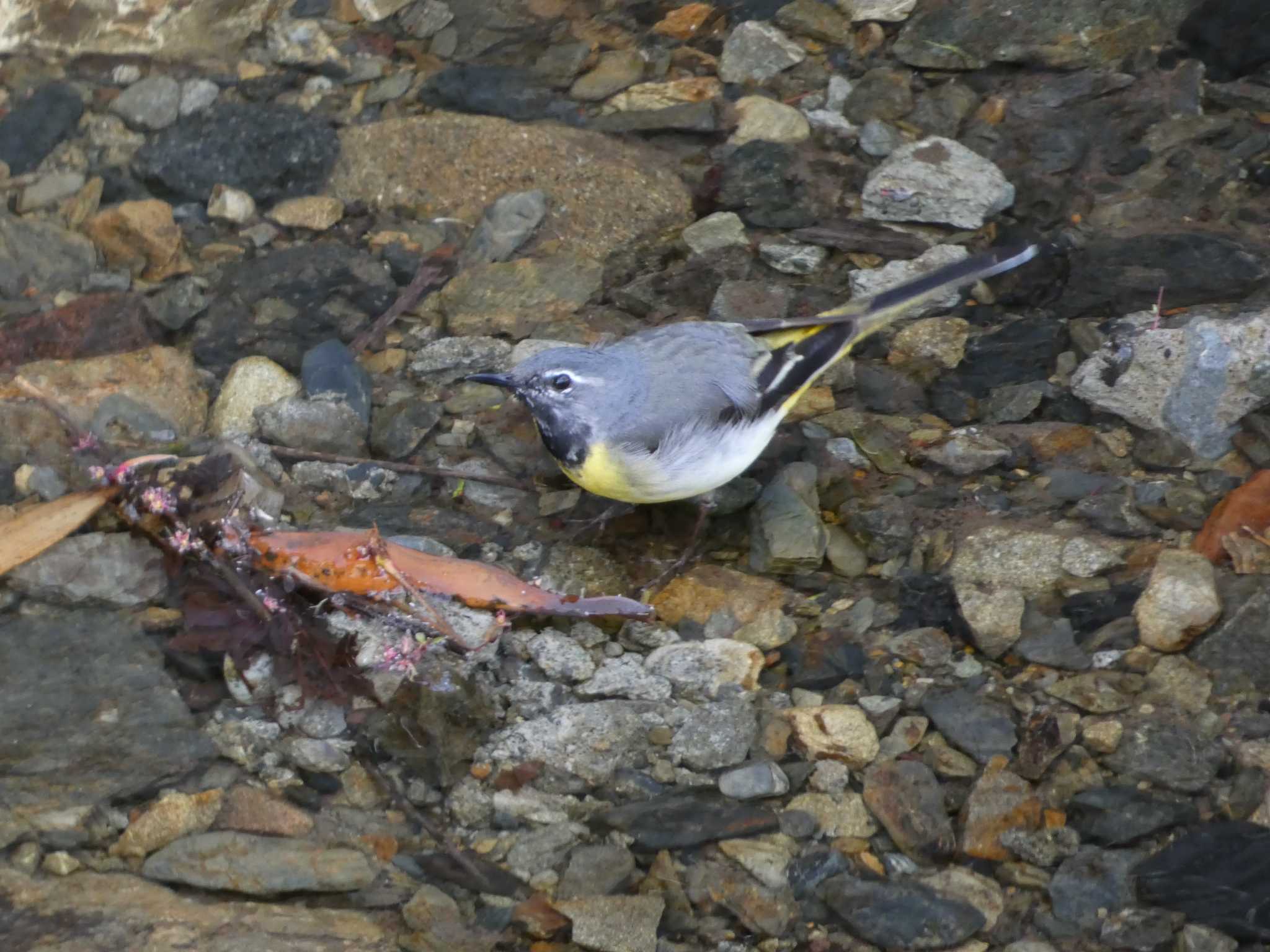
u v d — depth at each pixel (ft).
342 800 19.08
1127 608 21.49
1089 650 21.04
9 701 19.44
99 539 21.02
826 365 22.04
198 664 20.20
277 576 20.83
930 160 28.25
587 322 26.12
